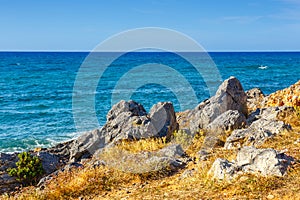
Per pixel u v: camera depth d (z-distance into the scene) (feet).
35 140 109.09
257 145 47.55
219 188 33.50
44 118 146.10
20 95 225.56
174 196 33.76
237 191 32.07
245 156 36.94
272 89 231.09
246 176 34.55
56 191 40.45
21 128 127.34
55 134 115.96
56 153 73.82
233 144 51.70
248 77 309.83
